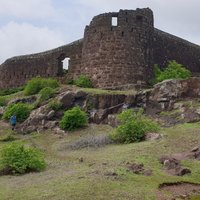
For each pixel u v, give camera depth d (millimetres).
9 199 15461
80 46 44781
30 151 20469
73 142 27203
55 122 32406
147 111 31750
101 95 33281
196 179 18312
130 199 15297
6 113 36219
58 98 34344
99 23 40375
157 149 22156
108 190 15953
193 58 48969
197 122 28125
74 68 44906
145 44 40469
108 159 20922
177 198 15914
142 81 39562
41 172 19578
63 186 16422
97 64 39906
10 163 19812
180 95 31641
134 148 22781
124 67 39219
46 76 48188
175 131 25859
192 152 21156
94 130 30469
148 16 41062
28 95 40906
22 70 50875
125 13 39969
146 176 17984
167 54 45500
